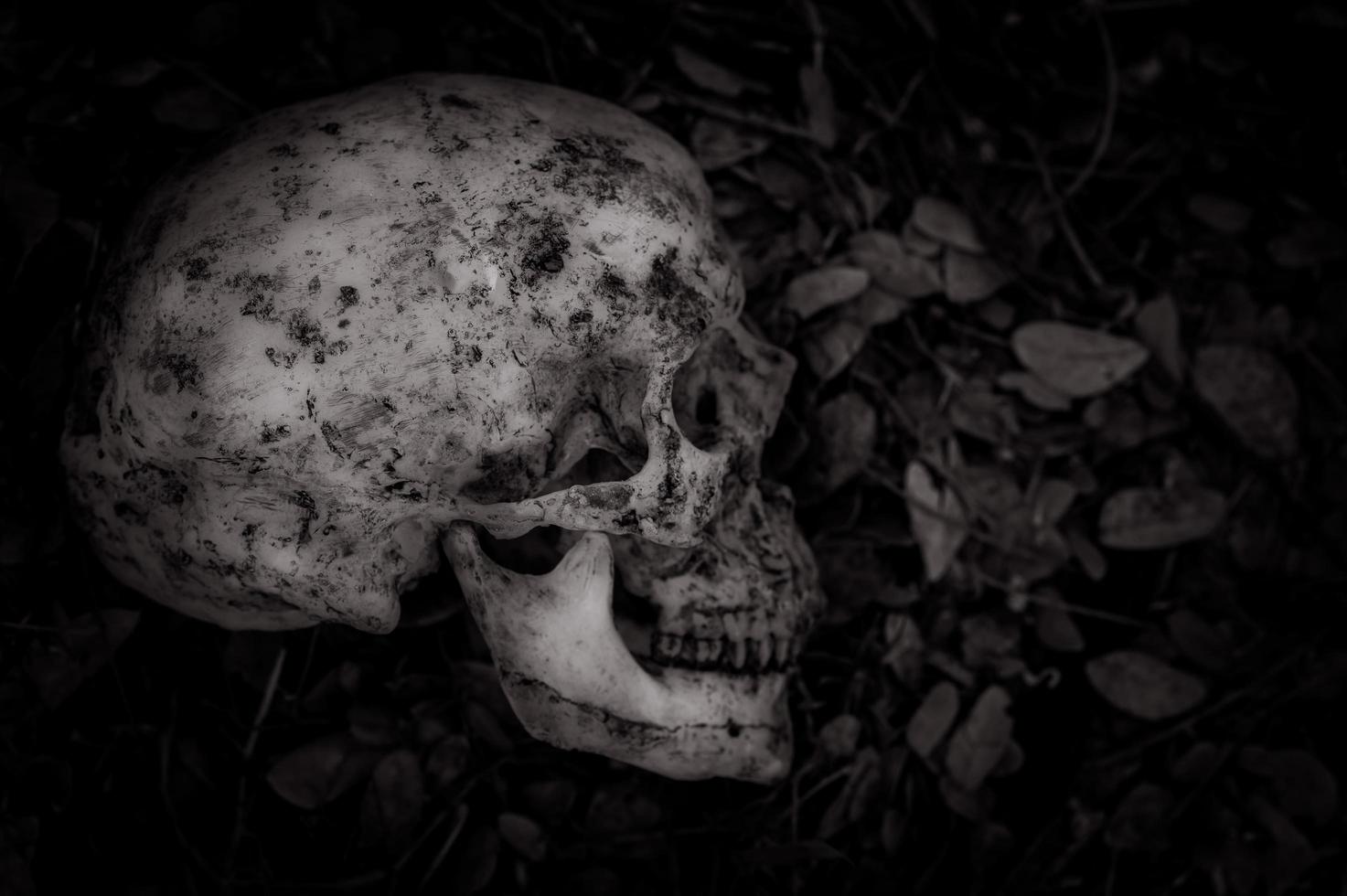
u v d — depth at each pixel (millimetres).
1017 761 438
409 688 404
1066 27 461
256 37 397
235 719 388
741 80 429
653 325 328
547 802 409
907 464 442
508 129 332
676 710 352
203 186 329
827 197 438
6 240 365
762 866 419
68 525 364
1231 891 448
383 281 311
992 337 452
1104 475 464
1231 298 469
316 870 395
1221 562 465
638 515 330
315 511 322
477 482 326
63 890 372
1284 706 459
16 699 364
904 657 438
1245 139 469
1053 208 454
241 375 309
